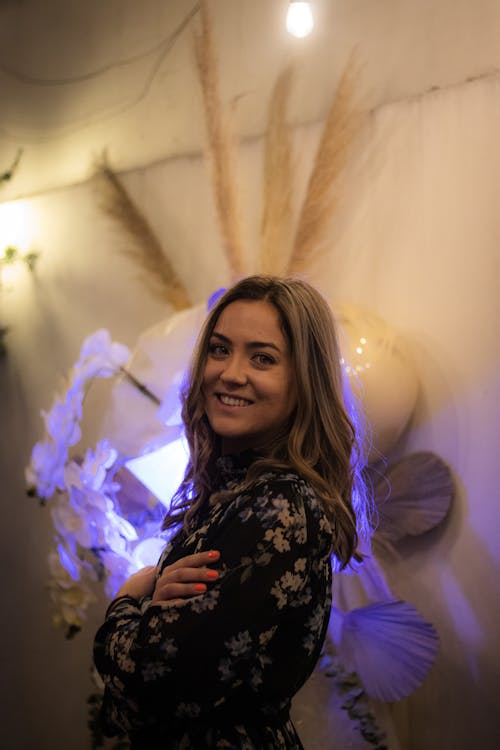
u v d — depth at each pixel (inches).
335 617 76.9
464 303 84.7
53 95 128.3
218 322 46.6
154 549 77.6
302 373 44.2
